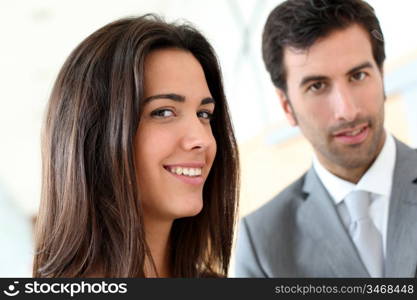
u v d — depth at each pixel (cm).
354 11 157
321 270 175
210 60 156
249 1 404
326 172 183
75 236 135
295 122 186
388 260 163
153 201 137
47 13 633
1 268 807
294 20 164
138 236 129
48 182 144
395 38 214
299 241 184
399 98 212
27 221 995
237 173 164
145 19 143
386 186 170
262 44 186
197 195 140
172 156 136
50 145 143
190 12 640
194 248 163
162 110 136
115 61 134
